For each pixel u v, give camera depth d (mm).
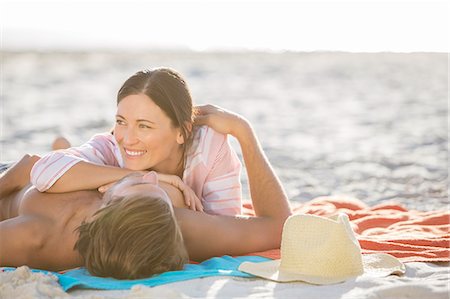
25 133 8711
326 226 2578
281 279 2492
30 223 2668
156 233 2459
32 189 2859
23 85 18234
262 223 2963
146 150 2936
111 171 2840
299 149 7992
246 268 2590
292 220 2615
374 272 2637
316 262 2547
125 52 55250
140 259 2439
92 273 2520
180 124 3000
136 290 2213
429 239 3145
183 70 27781
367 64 35062
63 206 2758
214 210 3146
